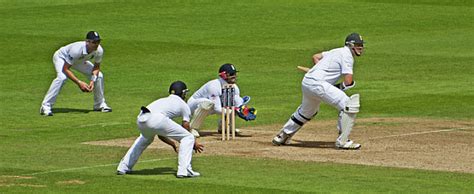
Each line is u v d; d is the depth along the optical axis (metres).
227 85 48.19
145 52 81.19
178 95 39.03
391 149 45.28
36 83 68.38
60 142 47.34
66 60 56.81
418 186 37.22
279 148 45.75
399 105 60.25
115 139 48.34
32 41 85.69
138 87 66.81
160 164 41.53
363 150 45.00
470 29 93.62
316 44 85.62
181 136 38.69
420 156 43.47
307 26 94.19
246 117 48.81
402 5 105.75
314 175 39.25
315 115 51.53
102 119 55.06
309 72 45.88
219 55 80.31
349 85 45.66
